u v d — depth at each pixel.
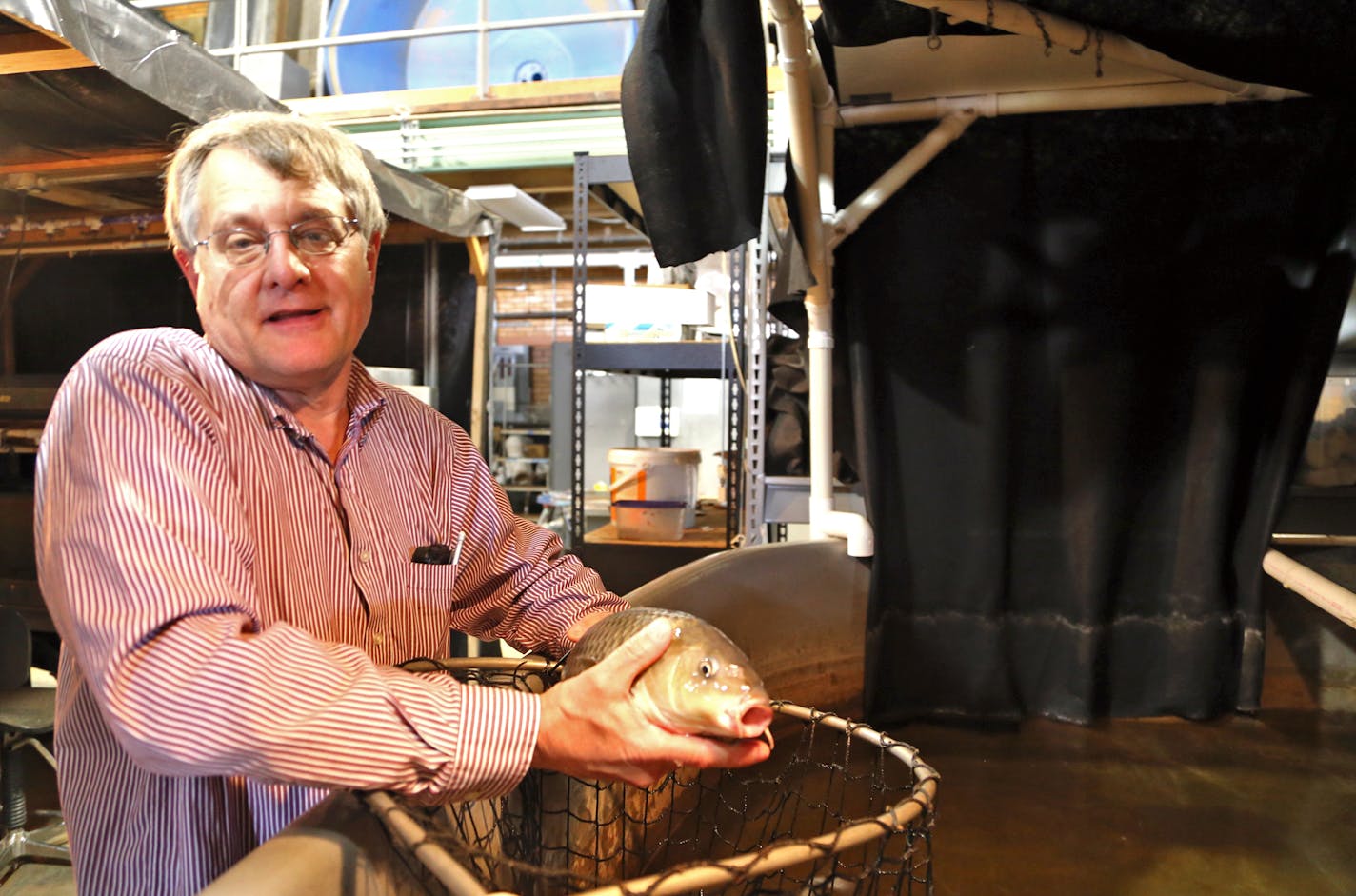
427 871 0.74
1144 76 1.85
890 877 1.30
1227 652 2.07
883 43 1.61
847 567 2.07
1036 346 2.08
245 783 0.86
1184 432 2.05
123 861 0.86
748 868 0.62
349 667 0.72
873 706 2.01
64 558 0.72
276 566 0.89
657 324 2.71
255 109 1.93
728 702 0.71
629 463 2.72
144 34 1.61
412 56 4.44
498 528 1.16
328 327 0.90
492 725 0.71
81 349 3.75
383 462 1.02
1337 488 2.14
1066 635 2.07
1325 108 1.92
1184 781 1.72
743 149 1.30
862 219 1.98
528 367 7.65
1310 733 1.96
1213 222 2.00
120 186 2.54
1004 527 2.06
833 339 2.20
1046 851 1.43
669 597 1.61
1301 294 1.99
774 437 2.49
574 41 4.39
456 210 3.21
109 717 0.67
